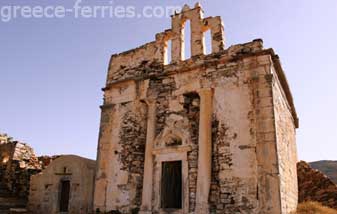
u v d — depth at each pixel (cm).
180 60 1302
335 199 1638
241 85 1106
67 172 1545
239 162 1028
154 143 1235
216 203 1027
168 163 1209
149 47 1412
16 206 1653
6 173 1936
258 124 1028
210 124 1123
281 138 1147
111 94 1432
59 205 1527
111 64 1504
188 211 1072
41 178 1617
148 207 1150
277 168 956
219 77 1166
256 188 972
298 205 1401
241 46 1156
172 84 1277
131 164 1265
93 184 1464
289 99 1465
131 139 1302
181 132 1189
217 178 1056
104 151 1348
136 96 1348
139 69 1402
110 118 1389
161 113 1269
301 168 1845
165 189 1181
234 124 1078
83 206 1430
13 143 2005
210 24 1287
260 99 1051
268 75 1061
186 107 1216
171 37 1375
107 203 1262
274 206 922
